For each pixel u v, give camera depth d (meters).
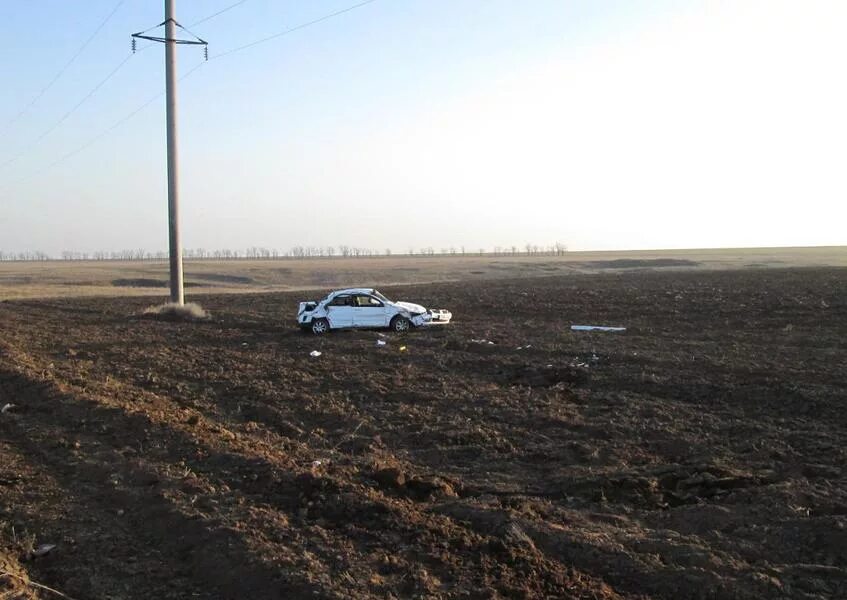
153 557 7.20
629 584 6.46
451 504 8.28
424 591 6.21
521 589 6.24
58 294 63.44
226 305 45.72
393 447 11.30
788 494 8.39
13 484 9.36
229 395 15.38
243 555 6.85
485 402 14.19
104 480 9.46
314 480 8.68
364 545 7.18
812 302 32.59
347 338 25.47
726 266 101.81
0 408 14.04
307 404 14.18
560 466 10.13
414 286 60.84
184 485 8.84
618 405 13.73
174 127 34.38
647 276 63.19
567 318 31.67
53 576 6.80
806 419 12.43
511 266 117.56
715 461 10.06
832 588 6.28
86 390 15.24
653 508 8.48
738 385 15.11
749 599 6.10
